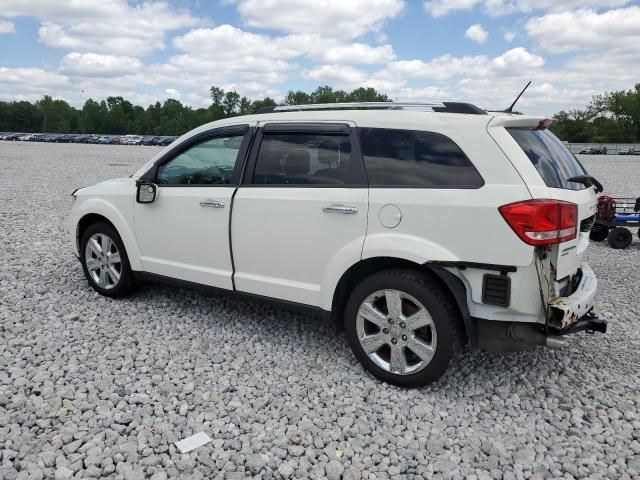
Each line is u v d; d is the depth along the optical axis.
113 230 5.25
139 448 3.03
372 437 3.21
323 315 4.00
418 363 3.67
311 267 4.00
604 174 25.16
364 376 3.92
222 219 4.39
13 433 3.10
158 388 3.69
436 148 3.57
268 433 3.21
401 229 3.58
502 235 3.28
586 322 3.66
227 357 4.19
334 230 3.84
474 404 3.59
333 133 3.95
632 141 98.25
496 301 3.37
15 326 4.66
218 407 3.48
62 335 4.51
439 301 3.49
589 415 3.50
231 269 4.45
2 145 50.00
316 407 3.49
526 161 3.36
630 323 5.12
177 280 4.83
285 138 4.20
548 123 3.87
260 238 4.21
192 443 3.09
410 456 3.04
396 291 3.63
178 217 4.69
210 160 4.59
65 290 5.64
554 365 4.19
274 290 4.21
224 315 5.05
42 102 127.38
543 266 3.28
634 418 3.47
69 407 3.40
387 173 3.70
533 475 2.91
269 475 2.86
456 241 3.42
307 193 3.96
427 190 3.52
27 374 3.82
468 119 3.52
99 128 123.25
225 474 2.86
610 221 8.70
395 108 3.91
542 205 3.21
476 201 3.35
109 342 4.40
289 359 4.18
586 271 4.09
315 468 2.93
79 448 3.01
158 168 4.90
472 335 3.49
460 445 3.16
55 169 22.06
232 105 126.69
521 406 3.60
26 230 8.62
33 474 2.76
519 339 3.41
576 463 3.02
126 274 5.21
